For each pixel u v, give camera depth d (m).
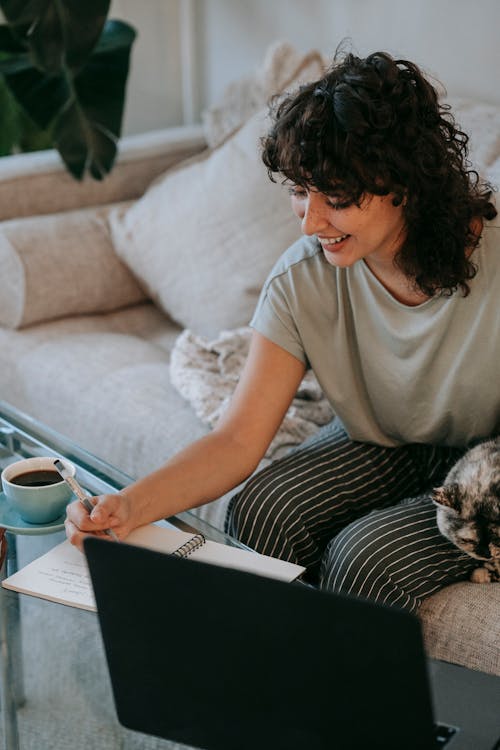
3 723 1.02
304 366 1.45
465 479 1.25
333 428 1.59
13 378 2.10
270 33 2.80
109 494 1.21
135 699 0.93
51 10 2.35
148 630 0.88
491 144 1.90
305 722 0.84
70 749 0.97
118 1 2.95
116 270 2.33
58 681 1.02
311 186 1.15
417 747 0.80
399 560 1.29
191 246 2.20
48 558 1.16
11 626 1.08
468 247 1.25
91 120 2.48
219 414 1.75
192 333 1.98
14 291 2.17
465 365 1.32
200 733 0.91
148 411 1.85
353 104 1.09
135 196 2.58
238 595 0.81
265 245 2.12
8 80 2.47
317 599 0.77
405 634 0.75
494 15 2.24
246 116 2.45
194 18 3.03
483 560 1.30
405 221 1.21
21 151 2.88
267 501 1.40
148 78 3.12
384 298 1.35
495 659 1.25
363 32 2.54
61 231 2.27
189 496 1.29
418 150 1.14
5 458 1.44
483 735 0.96
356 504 1.46
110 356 2.05
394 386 1.40
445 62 2.39
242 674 0.85
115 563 0.85
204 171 2.29
